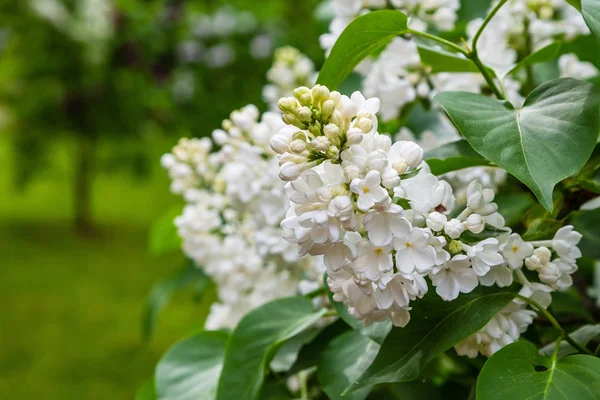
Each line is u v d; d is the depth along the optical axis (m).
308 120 0.48
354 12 0.67
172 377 0.64
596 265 0.76
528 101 0.52
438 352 0.49
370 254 0.47
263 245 0.65
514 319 0.52
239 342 0.61
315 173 0.47
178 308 2.89
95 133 3.72
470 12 0.77
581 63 0.75
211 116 2.57
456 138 0.71
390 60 0.68
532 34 0.70
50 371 2.33
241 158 0.65
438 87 0.69
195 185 0.73
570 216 0.58
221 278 0.71
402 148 0.47
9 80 3.97
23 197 5.31
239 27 2.64
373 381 0.50
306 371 0.68
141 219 4.64
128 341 2.58
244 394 0.59
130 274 3.44
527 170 0.49
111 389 2.17
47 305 3.00
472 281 0.48
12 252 3.87
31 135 3.94
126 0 2.89
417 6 0.69
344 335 0.60
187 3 2.81
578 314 0.61
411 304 0.52
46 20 3.47
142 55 3.20
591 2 0.51
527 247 0.50
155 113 3.58
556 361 0.50
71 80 3.56
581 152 0.49
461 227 0.48
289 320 0.61
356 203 0.47
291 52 0.99
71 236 4.21
